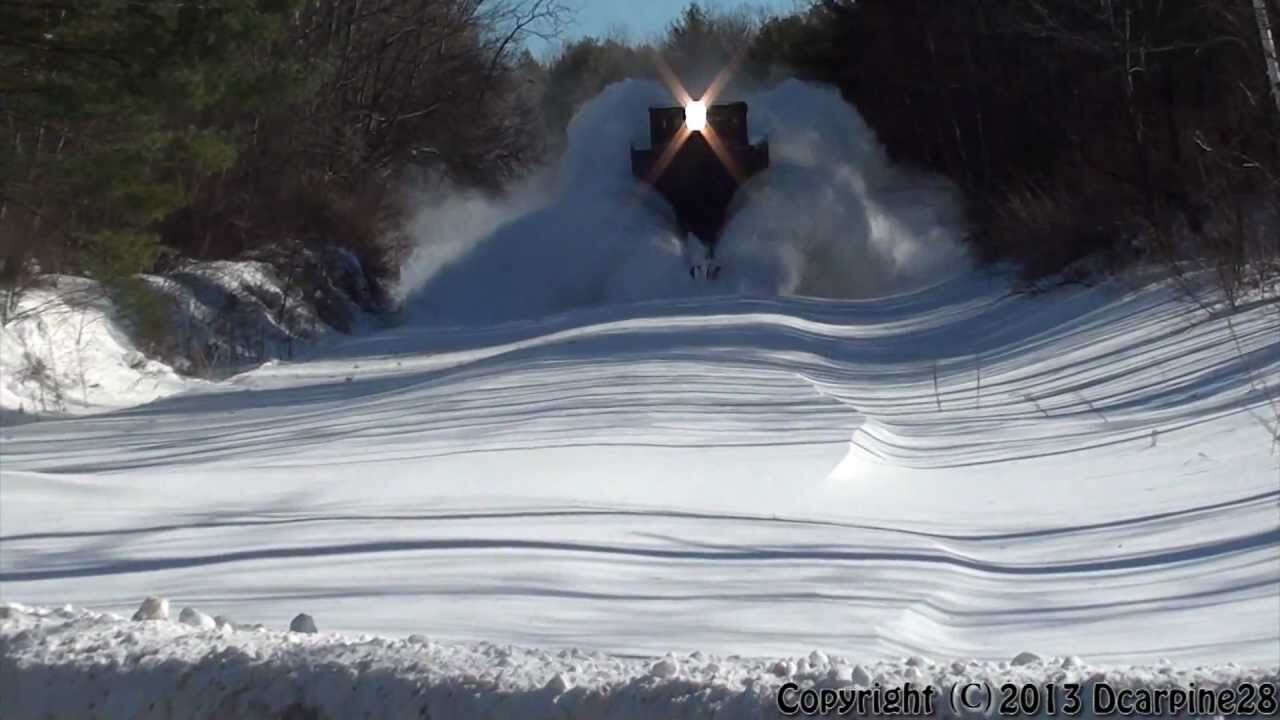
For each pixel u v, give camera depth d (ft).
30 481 38.14
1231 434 44.39
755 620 25.27
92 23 62.28
